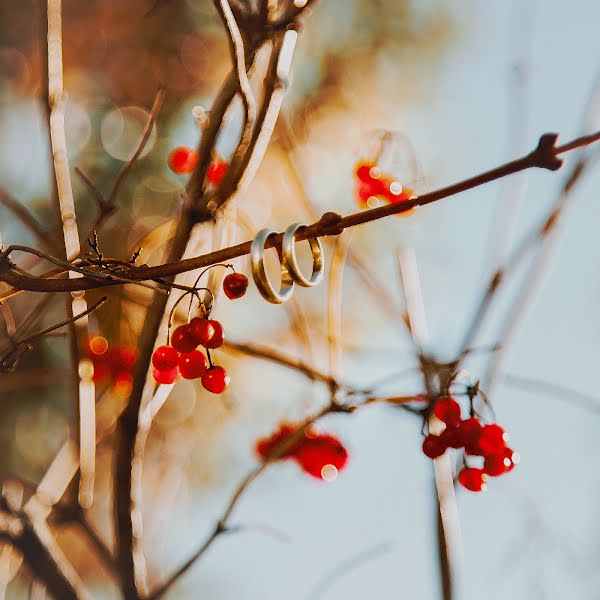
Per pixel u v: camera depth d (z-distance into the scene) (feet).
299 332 2.25
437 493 2.04
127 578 2.03
